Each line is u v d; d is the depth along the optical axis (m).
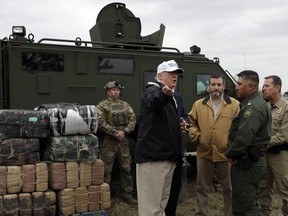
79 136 4.55
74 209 4.48
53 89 5.95
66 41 6.11
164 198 3.86
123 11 7.39
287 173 4.78
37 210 4.32
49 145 4.52
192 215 5.65
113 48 6.42
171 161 3.79
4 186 4.22
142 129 3.79
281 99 4.89
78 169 4.52
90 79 6.19
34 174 4.34
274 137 4.77
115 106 5.95
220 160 4.90
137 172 3.85
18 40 5.85
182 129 4.04
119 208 5.79
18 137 4.34
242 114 4.00
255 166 4.03
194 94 7.14
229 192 4.95
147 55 6.62
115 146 5.99
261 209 5.08
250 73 4.09
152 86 3.72
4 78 5.72
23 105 5.77
